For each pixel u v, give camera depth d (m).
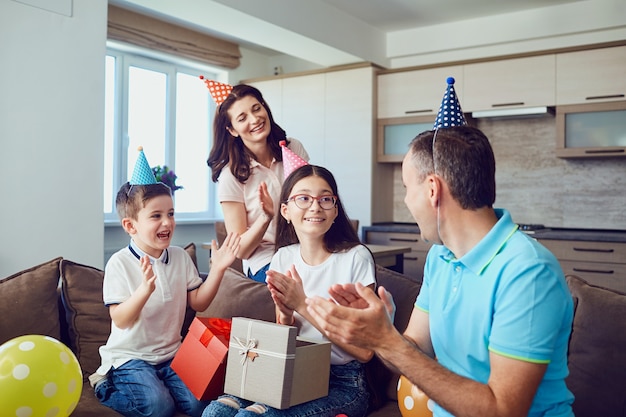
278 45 4.68
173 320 1.92
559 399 1.08
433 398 1.03
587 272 4.11
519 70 4.58
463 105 4.82
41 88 2.82
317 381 1.52
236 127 2.20
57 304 2.07
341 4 4.64
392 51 5.38
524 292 1.00
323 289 1.76
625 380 1.39
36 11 2.79
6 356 1.43
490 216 1.12
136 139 5.08
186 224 5.45
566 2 4.52
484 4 4.57
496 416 0.98
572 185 4.77
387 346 1.04
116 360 1.82
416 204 1.13
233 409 1.49
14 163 2.73
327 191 1.76
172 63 5.33
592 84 4.30
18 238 2.75
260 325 1.48
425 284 1.31
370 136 5.11
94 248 3.06
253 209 2.27
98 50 3.06
